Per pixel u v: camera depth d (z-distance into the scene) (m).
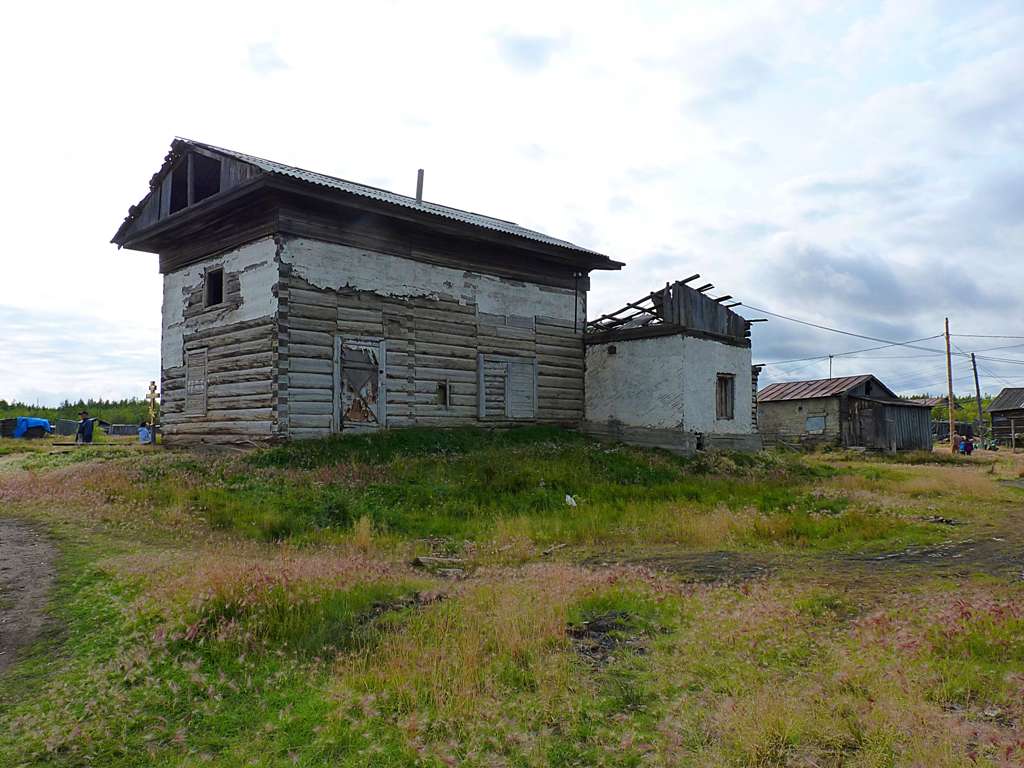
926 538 10.87
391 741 3.96
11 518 10.07
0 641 5.36
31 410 46.75
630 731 4.07
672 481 16.67
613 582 7.21
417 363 18.03
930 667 4.81
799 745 3.89
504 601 6.30
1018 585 7.46
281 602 6.03
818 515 12.81
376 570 7.65
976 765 3.48
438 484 13.44
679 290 20.50
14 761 3.67
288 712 4.32
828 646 5.30
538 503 13.16
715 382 21.23
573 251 21.27
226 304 16.92
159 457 14.98
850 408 38.44
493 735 4.05
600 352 22.14
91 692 4.42
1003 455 38.34
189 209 17.03
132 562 7.37
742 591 6.99
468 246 19.45
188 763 3.72
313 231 16.16
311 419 15.80
